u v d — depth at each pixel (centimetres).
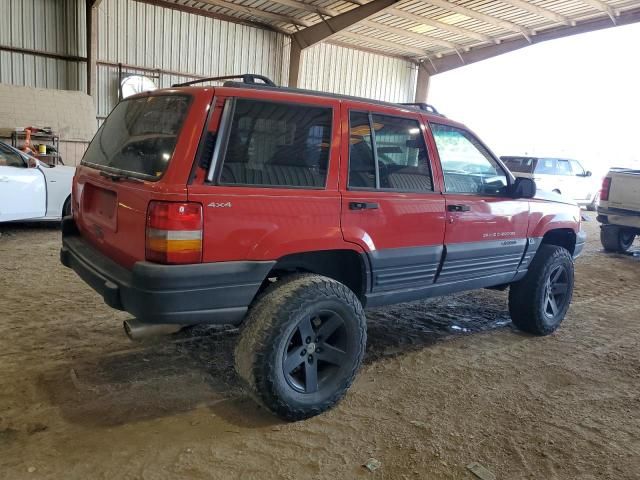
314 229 290
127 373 338
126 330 265
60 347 370
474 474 255
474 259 387
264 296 285
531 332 465
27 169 729
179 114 268
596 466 268
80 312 441
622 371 392
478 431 294
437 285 371
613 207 862
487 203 388
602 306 577
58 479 231
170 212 245
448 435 288
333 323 298
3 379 317
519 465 265
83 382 321
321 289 289
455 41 1747
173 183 247
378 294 336
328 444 273
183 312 254
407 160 346
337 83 1802
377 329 462
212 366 357
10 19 1198
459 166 381
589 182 1545
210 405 306
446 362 393
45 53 1252
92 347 374
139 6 1351
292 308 276
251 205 267
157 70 1405
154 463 248
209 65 1495
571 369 391
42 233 784
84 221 340
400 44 1786
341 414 305
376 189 323
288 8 1430
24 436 261
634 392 357
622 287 675
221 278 260
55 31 1259
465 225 373
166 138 265
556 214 456
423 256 349
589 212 1563
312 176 294
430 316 509
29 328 400
